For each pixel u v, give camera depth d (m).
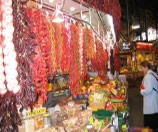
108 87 3.96
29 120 2.02
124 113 3.25
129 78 16.55
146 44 16.23
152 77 4.38
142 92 4.43
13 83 1.12
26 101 1.27
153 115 4.37
